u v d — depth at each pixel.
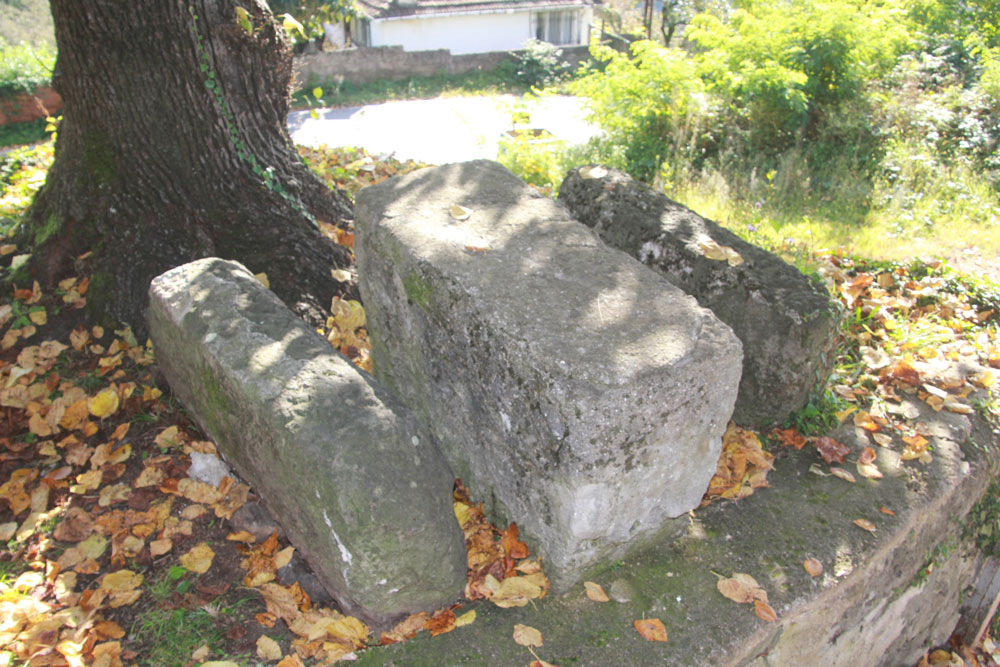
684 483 2.48
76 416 3.21
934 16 11.43
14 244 3.98
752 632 2.38
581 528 2.29
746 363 3.23
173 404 3.29
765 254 3.34
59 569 2.61
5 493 2.93
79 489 2.92
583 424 2.09
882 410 3.48
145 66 3.58
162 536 2.71
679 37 22.33
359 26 25.80
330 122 15.54
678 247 3.40
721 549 2.69
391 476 2.18
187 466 2.99
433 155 11.45
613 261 2.63
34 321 3.57
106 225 3.71
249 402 2.42
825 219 6.40
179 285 3.00
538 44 22.22
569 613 2.41
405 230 2.75
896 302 4.38
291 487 2.33
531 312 2.31
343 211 4.50
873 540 2.77
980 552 3.65
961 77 9.77
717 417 2.38
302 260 3.90
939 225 6.29
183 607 2.46
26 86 15.09
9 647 2.30
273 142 4.15
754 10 9.87
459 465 2.83
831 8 8.62
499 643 2.31
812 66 8.49
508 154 7.59
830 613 2.71
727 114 8.84
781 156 7.88
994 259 5.58
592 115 9.48
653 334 2.24
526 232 2.79
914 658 3.72
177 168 3.76
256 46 3.88
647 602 2.45
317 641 2.33
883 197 6.74
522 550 2.56
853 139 8.03
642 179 8.06
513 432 2.38
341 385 2.39
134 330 3.59
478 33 25.98
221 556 2.64
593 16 29.30
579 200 3.93
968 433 3.42
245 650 2.33
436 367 2.71
